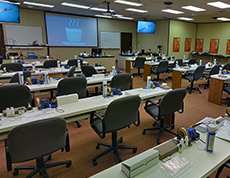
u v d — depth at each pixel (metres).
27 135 1.37
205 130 1.58
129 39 11.48
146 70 6.50
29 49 8.08
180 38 10.51
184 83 6.34
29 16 7.77
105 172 1.09
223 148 1.34
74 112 1.99
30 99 2.41
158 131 2.87
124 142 2.56
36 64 5.52
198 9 6.92
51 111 1.99
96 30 9.78
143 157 1.10
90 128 2.99
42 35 8.25
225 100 4.42
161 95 2.80
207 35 10.89
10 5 5.05
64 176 1.91
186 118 3.37
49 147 1.54
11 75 4.08
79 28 9.14
